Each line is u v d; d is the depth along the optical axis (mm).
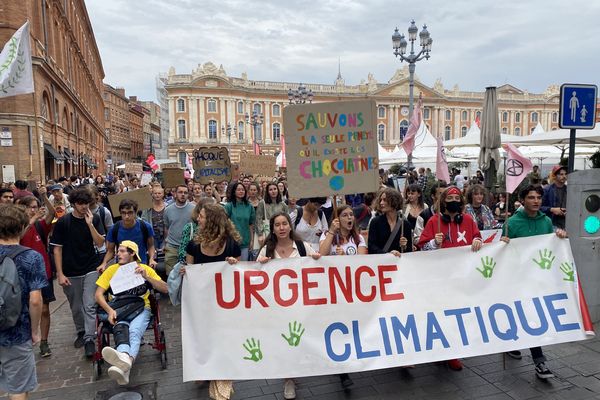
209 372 3693
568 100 5441
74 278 5156
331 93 81312
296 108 4219
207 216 4082
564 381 4004
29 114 19844
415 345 3926
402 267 4082
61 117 28266
